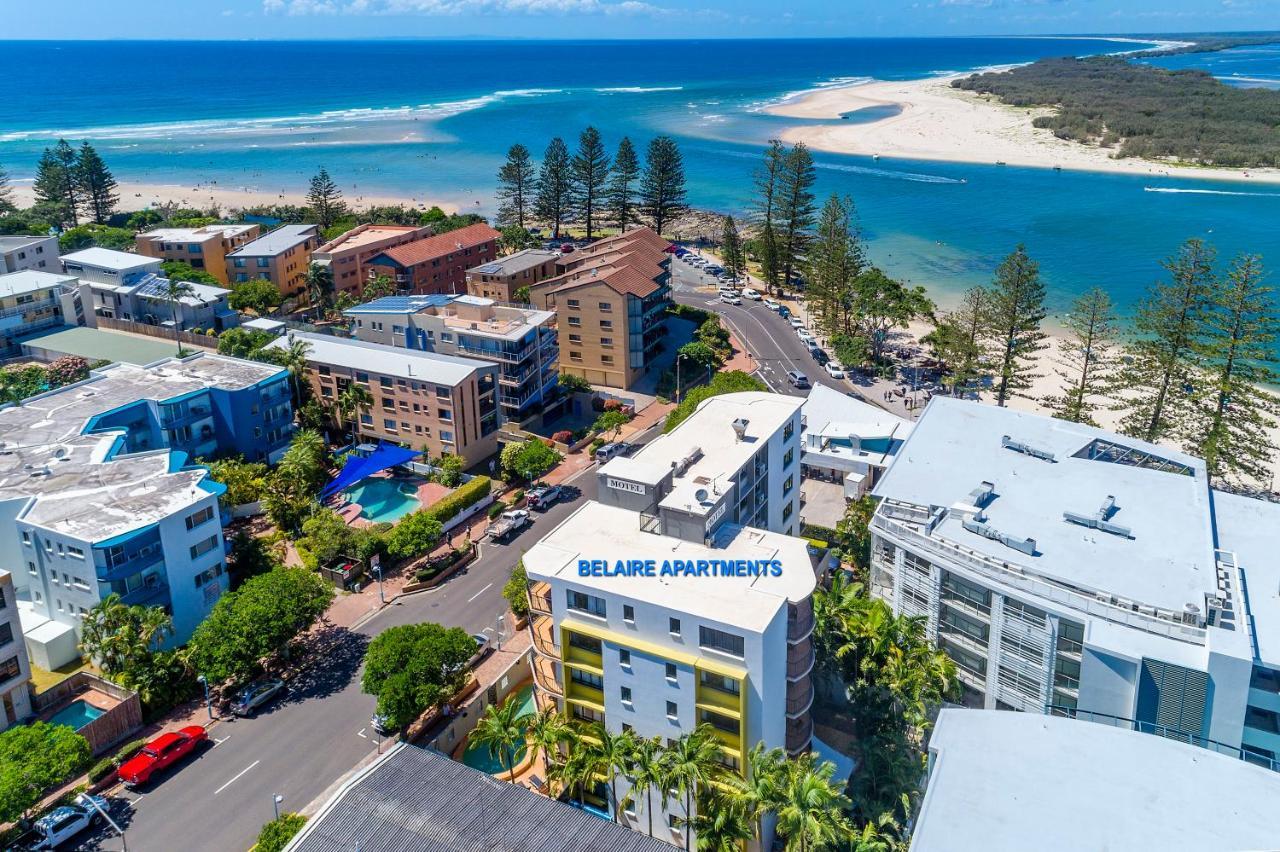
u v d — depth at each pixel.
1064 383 131.00
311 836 45.22
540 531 89.69
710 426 73.00
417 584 80.31
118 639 64.31
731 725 51.56
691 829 52.62
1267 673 49.62
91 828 55.28
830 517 90.19
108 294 137.12
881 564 66.00
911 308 143.12
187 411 93.06
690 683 51.84
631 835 45.78
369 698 66.81
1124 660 51.22
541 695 59.59
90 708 65.19
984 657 60.28
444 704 64.75
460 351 110.06
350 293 154.38
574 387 118.19
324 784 58.56
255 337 119.56
